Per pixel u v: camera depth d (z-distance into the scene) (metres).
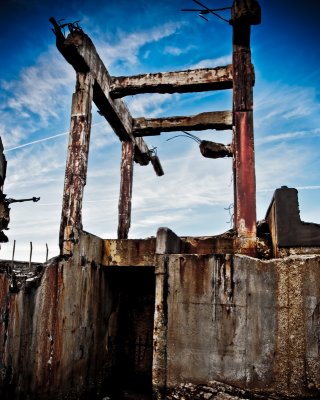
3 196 5.97
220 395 5.37
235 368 5.73
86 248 7.19
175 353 5.98
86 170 7.79
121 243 7.93
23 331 5.28
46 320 5.82
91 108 8.18
